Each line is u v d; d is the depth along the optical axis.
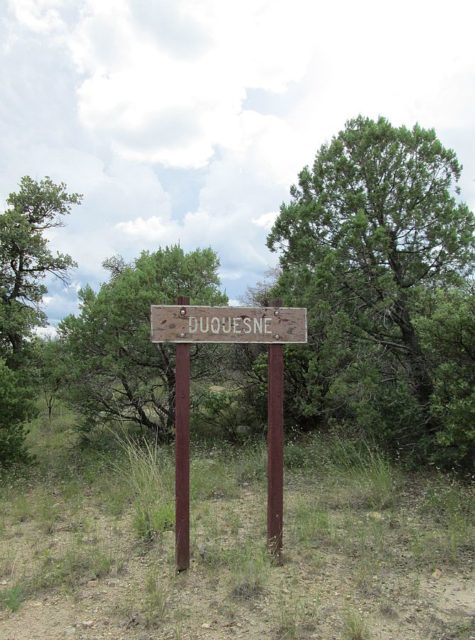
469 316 8.11
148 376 14.56
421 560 5.34
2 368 11.70
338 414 13.02
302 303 10.84
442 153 10.53
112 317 13.72
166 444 13.73
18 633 4.06
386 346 10.91
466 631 3.96
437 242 10.27
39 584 4.93
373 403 10.24
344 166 10.74
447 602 4.46
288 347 13.39
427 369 10.14
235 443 13.98
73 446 14.54
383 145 10.59
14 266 15.38
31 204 15.80
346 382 10.65
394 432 9.79
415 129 10.65
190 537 6.05
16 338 14.84
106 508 7.76
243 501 7.92
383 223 10.60
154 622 4.14
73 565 5.33
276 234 11.91
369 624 4.07
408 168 10.48
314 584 4.80
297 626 4.02
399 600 4.48
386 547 5.73
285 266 12.04
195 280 14.87
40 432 17.94
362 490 7.85
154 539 6.03
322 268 10.28
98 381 14.16
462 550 5.60
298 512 6.98
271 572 5.06
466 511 6.89
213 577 4.93
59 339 14.97
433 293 9.97
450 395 8.45
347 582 4.85
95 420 14.89
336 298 10.83
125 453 11.95
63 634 4.02
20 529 6.96
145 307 13.80
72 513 7.54
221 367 15.21
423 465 9.55
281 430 5.45
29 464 11.77
